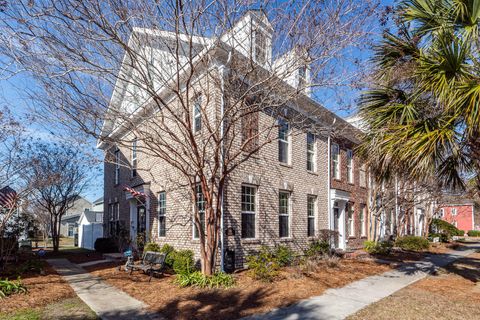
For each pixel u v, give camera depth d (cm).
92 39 642
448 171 865
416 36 790
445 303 700
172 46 830
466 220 4656
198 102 896
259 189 1170
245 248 1076
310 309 659
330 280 919
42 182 1554
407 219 2450
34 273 1054
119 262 1302
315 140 1523
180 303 700
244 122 1112
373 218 1723
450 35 722
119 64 778
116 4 638
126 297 766
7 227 1273
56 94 730
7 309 649
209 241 868
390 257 1473
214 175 877
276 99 836
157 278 961
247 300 718
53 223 1948
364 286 870
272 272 909
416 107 812
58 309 666
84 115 771
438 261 1401
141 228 1491
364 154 946
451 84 687
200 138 977
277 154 1272
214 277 838
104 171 2084
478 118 636
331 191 1573
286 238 1266
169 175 1212
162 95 1188
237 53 854
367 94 880
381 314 627
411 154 720
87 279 982
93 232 2225
